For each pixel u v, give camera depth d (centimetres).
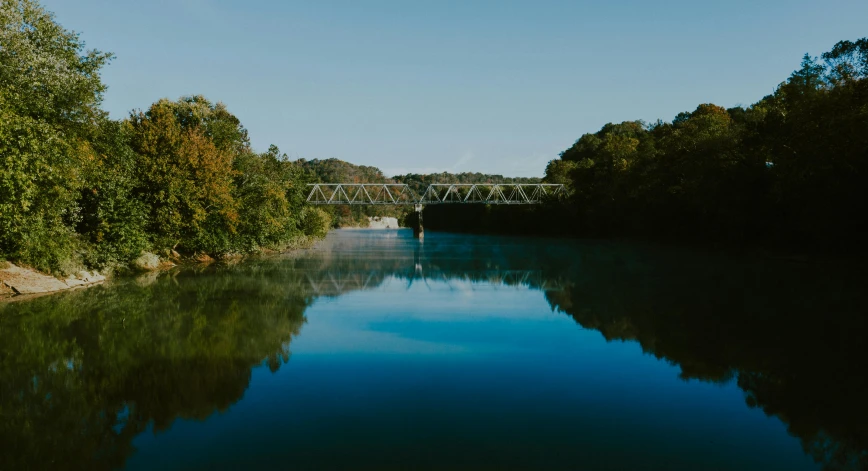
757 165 4516
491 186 12962
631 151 8144
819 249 3956
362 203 9712
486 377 1184
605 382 1152
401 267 3709
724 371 1224
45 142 1933
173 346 1423
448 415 962
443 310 1997
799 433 887
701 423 932
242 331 1609
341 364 1279
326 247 6406
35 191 1911
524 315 1897
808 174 3628
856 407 1005
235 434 877
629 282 2811
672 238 6581
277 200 4828
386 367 1257
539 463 780
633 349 1418
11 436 877
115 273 2962
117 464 780
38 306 1956
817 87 3588
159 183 3338
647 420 943
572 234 9681
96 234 2777
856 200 3334
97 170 2645
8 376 1177
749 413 976
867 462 788
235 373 1206
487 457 798
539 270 3497
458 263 4069
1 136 1733
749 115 5569
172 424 924
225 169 3844
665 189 6262
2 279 2175
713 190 4856
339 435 874
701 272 3269
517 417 955
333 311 1964
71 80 2186
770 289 2481
